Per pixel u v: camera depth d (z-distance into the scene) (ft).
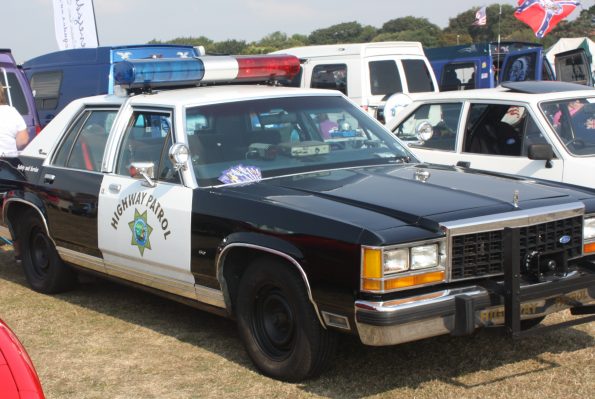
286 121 18.62
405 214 14.12
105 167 19.36
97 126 20.52
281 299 15.26
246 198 15.71
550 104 23.70
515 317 13.87
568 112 23.68
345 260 13.62
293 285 14.67
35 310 20.95
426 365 16.11
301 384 15.29
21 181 21.90
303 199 15.31
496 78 62.44
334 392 14.85
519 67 57.88
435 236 13.67
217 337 18.43
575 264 15.48
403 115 27.40
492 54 60.49
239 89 19.69
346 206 14.71
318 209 14.61
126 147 19.11
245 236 15.28
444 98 26.07
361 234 13.50
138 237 17.99
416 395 14.61
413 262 13.51
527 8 65.16
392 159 18.75
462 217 14.01
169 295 18.03
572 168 22.22
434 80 47.29
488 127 24.62
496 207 14.56
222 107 18.17
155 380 15.90
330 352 14.83
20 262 23.18
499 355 16.61
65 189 20.27
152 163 17.28
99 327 19.44
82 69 44.65
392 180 16.46
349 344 17.26
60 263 21.77
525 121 23.67
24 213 22.36
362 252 13.39
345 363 16.22
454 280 13.92
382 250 13.25
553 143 22.80
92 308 21.04
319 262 14.02
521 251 14.49
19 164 22.25
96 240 19.38
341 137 18.89
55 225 20.83
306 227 14.30
